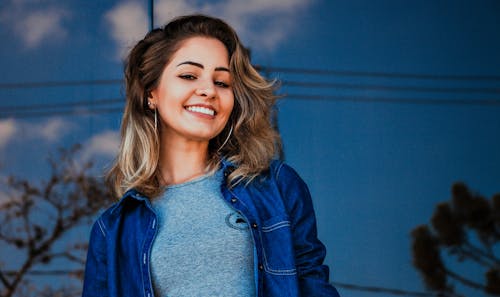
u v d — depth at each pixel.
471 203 4.09
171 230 2.00
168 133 2.15
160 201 2.08
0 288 3.92
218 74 2.11
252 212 2.03
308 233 2.10
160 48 2.13
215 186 2.08
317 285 2.04
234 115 2.20
